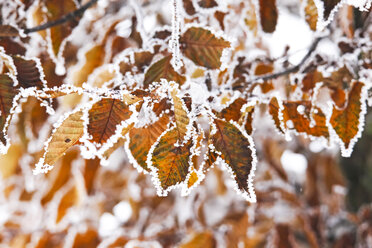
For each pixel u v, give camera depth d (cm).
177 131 67
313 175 169
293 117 77
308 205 163
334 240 164
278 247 148
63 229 140
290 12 143
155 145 67
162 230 144
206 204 170
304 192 171
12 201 162
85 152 67
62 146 66
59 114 92
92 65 91
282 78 90
